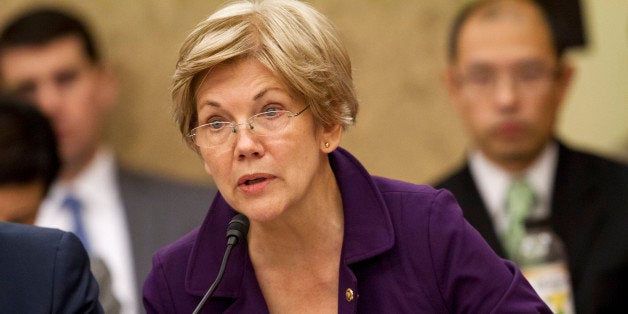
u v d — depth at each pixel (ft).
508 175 34.27
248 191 18.72
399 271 19.93
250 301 20.45
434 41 42.78
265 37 18.44
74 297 19.61
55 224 38.65
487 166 34.42
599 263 32.24
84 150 39.29
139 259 37.68
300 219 19.80
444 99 42.70
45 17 39.22
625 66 42.57
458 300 19.72
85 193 38.99
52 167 29.37
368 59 42.80
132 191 39.06
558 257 32.42
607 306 31.99
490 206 34.12
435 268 19.80
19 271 19.52
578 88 42.80
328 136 19.45
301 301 20.67
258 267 20.65
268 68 18.39
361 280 20.04
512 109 34.17
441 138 42.65
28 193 28.22
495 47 34.58
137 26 42.52
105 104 40.65
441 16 42.70
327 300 20.59
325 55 18.86
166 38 42.39
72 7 42.65
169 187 39.09
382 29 42.80
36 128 28.68
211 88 18.57
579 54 42.65
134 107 42.32
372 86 42.78
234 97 18.45
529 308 19.48
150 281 20.93
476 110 34.71
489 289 19.53
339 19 42.73
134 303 36.91
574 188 33.53
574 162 34.09
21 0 43.04
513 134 34.17
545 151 34.45
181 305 20.67
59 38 39.14
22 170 27.76
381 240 19.95
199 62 18.30
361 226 20.10
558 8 35.27
